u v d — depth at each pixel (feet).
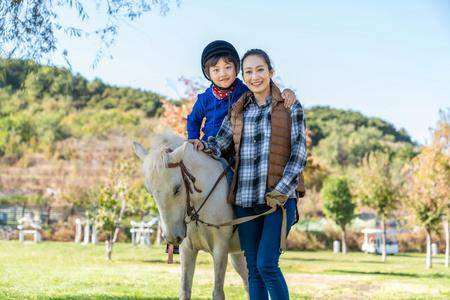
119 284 33.99
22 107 187.21
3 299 25.20
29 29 22.94
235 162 14.70
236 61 15.34
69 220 102.22
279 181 13.56
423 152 69.15
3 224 104.63
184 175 13.73
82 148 155.84
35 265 47.11
